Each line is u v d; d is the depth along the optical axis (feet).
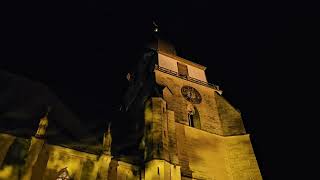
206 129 139.95
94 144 122.31
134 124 151.84
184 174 114.11
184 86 156.66
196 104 151.12
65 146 110.73
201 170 120.16
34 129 116.37
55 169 103.86
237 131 139.44
